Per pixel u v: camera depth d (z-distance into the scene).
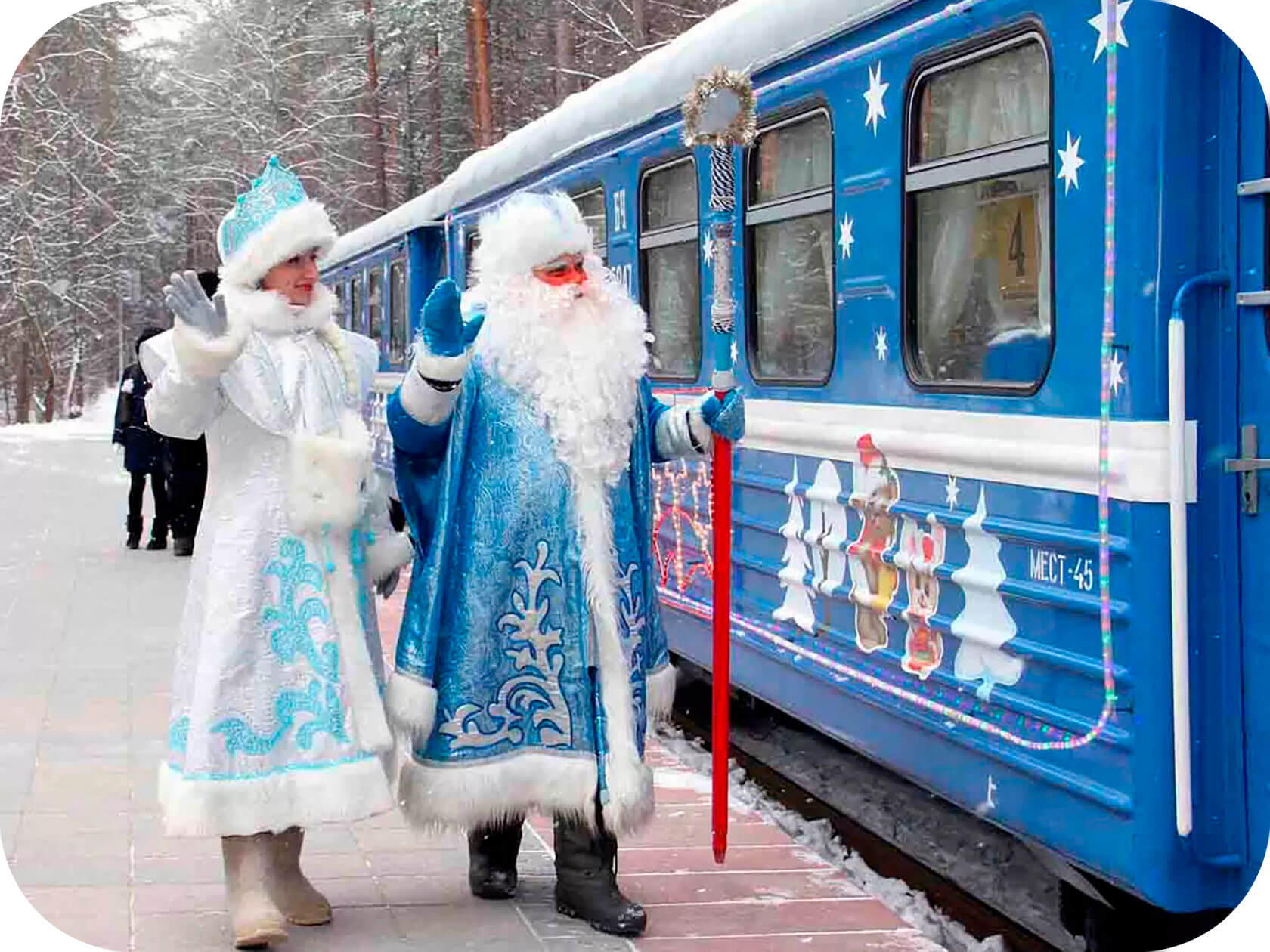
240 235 4.29
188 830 3.95
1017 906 5.28
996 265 4.65
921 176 5.04
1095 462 4.10
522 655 4.32
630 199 7.93
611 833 4.38
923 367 5.09
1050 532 4.29
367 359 4.52
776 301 6.25
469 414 4.38
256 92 38.03
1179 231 3.89
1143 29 3.89
